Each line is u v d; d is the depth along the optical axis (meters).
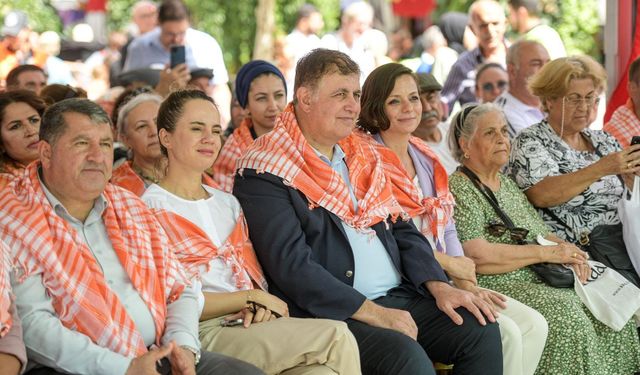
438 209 5.54
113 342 4.00
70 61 14.23
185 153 4.71
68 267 4.01
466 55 9.68
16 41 11.09
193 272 4.55
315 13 12.93
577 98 6.25
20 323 3.83
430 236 5.55
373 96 5.53
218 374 4.09
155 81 8.65
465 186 5.80
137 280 4.20
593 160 6.40
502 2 13.27
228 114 10.16
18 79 7.86
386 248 5.11
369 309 4.73
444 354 4.93
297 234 4.84
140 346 4.08
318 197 4.93
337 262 4.92
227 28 17.75
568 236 6.19
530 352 5.22
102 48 14.56
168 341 4.18
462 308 4.93
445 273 5.34
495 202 5.83
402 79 5.52
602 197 6.23
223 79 10.18
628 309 5.62
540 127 6.41
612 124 7.09
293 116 5.07
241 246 4.80
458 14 12.46
